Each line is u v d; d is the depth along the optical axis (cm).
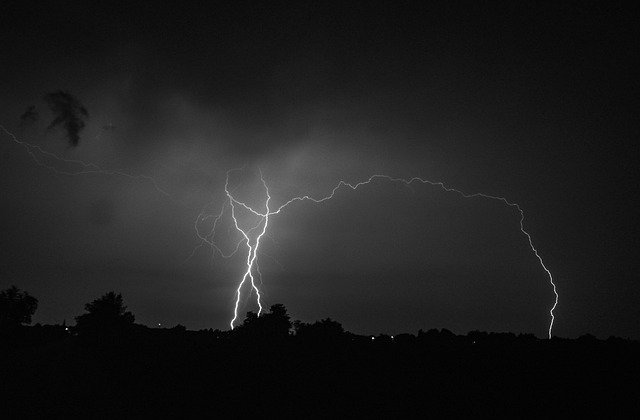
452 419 1267
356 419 1255
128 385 1414
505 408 1334
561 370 1608
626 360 1688
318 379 1520
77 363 1540
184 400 1323
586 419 1271
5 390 1273
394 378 1541
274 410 1288
